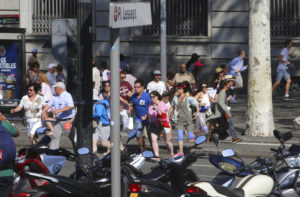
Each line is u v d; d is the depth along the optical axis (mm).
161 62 28188
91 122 14453
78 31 14453
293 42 40312
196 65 30141
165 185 10398
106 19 40938
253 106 24500
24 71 31719
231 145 22281
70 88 39969
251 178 10883
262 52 24375
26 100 20719
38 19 42219
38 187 9711
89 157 14117
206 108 23641
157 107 19250
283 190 11562
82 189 9883
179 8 41688
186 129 20578
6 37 41875
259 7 24328
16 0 41969
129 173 10242
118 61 8555
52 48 40219
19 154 10484
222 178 11219
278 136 11844
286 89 35094
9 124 10594
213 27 40812
